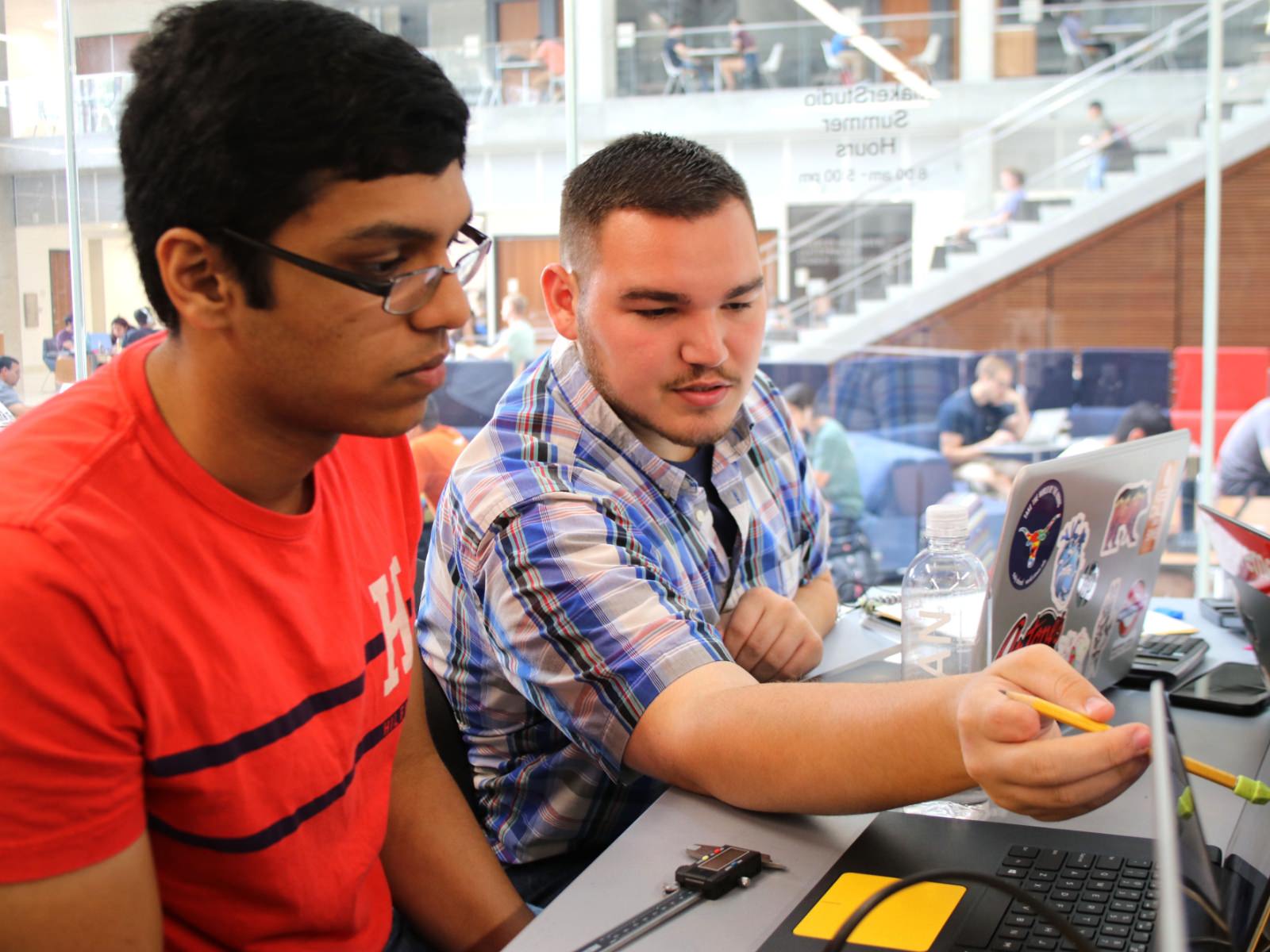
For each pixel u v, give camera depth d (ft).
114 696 2.37
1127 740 2.30
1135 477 3.68
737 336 3.81
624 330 3.76
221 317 2.38
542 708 3.65
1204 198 17.54
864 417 17.90
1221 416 17.08
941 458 17.80
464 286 2.65
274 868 2.71
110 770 2.38
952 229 17.69
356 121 2.21
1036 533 3.21
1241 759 3.48
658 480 4.15
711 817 3.07
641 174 3.69
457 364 17.35
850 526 17.54
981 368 17.72
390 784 3.30
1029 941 2.34
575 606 3.49
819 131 17.75
